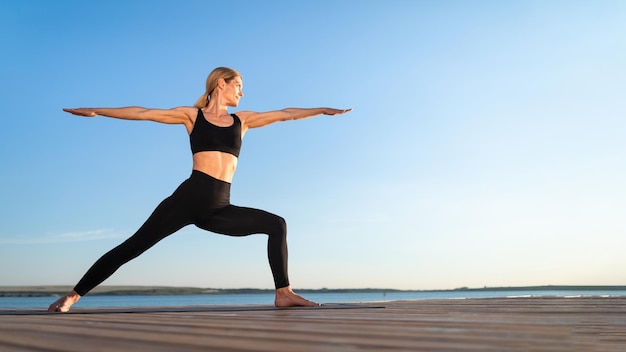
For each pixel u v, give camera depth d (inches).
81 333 68.3
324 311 133.6
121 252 161.3
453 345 55.2
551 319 98.3
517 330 72.6
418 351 50.3
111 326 80.8
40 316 116.9
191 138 177.0
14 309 161.0
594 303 181.6
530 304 176.7
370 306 166.7
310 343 56.7
